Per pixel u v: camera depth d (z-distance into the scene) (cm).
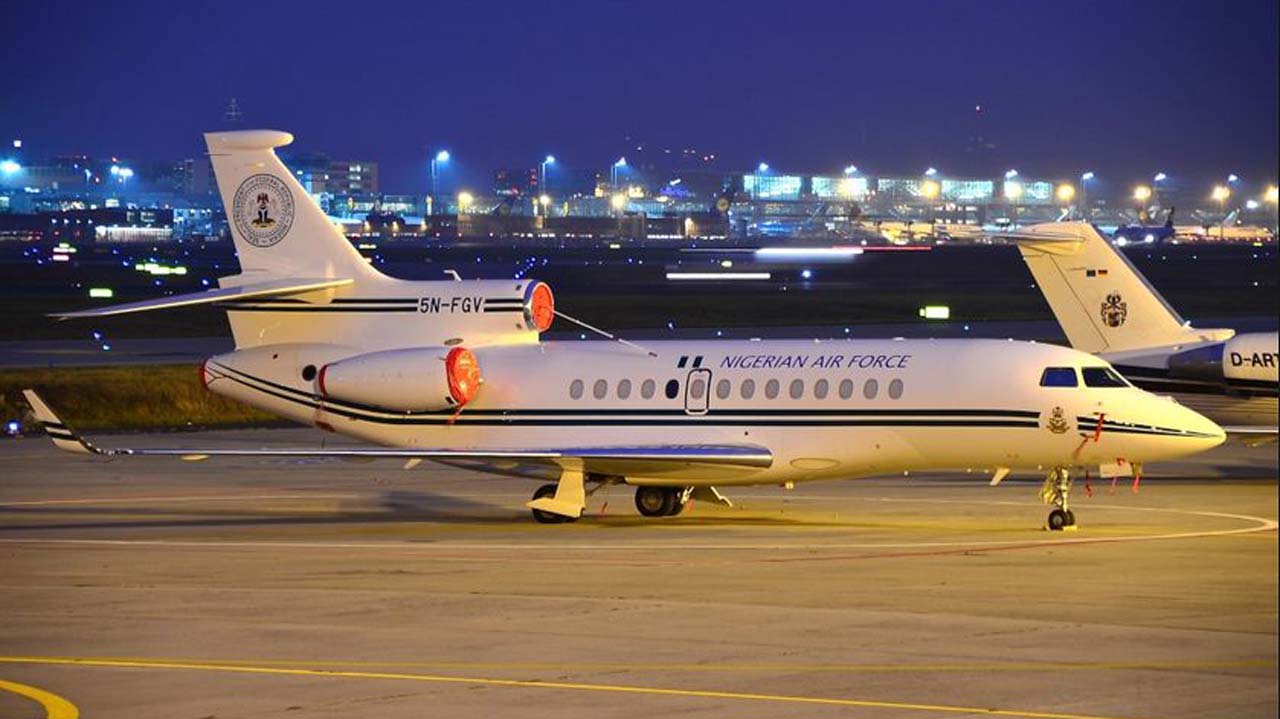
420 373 12194
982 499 12888
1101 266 14088
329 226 13025
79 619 7906
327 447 17175
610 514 12381
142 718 5900
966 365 11244
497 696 6141
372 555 10038
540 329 12812
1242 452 16050
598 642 7144
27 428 18888
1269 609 7775
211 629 7600
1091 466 11106
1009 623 7450
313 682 6425
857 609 7856
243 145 13100
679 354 12106
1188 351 13612
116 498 13638
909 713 5791
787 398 11612
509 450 11962
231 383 13062
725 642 7100
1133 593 8244
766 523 11569
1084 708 5828
